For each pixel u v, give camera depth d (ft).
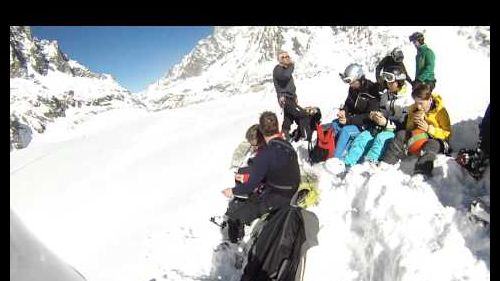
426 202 14.15
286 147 13.82
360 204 15.92
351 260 15.11
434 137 17.85
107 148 41.50
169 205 25.30
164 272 18.80
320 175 19.35
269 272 12.84
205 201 24.61
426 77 22.88
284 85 26.71
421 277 11.58
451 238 11.96
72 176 35.88
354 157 20.34
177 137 40.78
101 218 26.53
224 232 20.13
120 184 31.17
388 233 13.55
